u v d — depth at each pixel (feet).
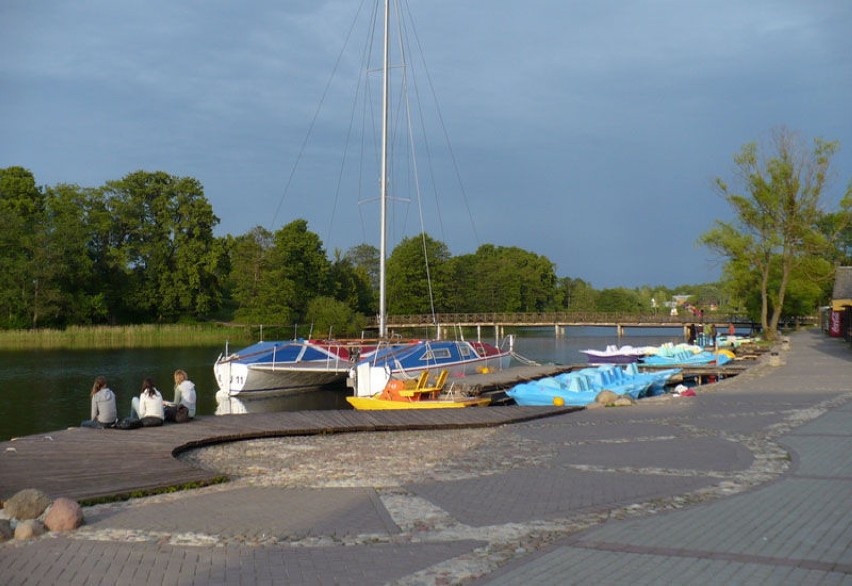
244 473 42.39
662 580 22.29
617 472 39.27
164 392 124.26
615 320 323.16
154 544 27.35
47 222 295.89
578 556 24.85
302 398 116.06
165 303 326.03
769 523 28.25
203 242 335.06
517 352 234.58
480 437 54.70
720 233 213.66
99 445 49.11
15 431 85.35
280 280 286.25
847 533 26.71
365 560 25.13
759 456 42.63
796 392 77.20
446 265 363.56
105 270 324.39
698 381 130.11
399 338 130.52
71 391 122.42
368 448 50.57
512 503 32.78
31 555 26.08
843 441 46.83
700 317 309.01
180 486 37.70
